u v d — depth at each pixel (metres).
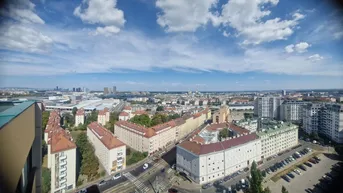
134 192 56.53
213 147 65.00
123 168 71.81
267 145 83.75
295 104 153.75
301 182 62.69
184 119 135.62
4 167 13.55
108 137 74.06
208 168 62.34
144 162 79.69
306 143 103.12
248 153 74.12
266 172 69.12
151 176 66.75
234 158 69.00
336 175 66.25
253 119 131.38
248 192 48.88
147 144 88.81
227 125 112.94
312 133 112.50
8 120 15.15
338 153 87.56
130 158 81.44
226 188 58.47
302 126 135.75
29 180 29.05
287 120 156.25
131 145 100.25
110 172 67.62
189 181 63.03
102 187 59.06
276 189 58.62
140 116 136.75
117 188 58.62
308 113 122.62
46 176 56.97
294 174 68.12
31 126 25.92
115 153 69.00
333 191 56.91
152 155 88.56
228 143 69.44
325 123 112.12
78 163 71.94
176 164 71.94
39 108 32.38
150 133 91.31
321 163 77.88
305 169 71.56
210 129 108.94
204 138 80.88
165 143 103.69
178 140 116.56
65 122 142.25
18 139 17.59
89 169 64.38
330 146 97.50
